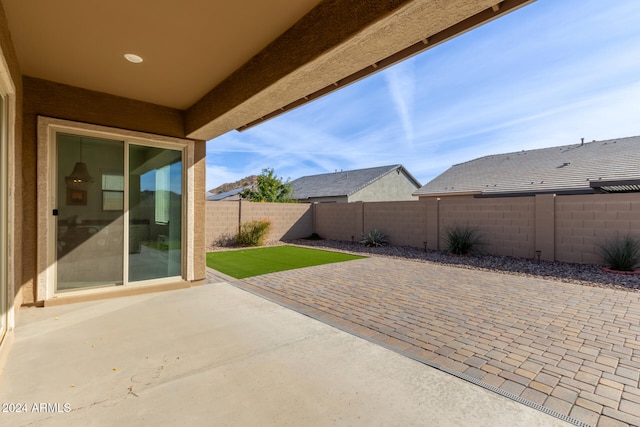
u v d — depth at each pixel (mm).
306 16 3131
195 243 6094
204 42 3582
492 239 9680
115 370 2756
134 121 5297
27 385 2506
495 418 2180
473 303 5020
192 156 6023
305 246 12750
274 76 3586
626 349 3379
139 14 3025
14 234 3533
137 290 5273
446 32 2803
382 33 2656
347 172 29219
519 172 16500
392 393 2467
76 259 4859
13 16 2990
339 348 3277
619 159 13664
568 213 8219
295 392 2455
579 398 2477
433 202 11195
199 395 2400
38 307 4473
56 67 4121
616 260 7156
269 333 3648
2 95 3162
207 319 4090
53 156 4637
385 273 7367
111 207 5160
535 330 3902
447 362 3059
